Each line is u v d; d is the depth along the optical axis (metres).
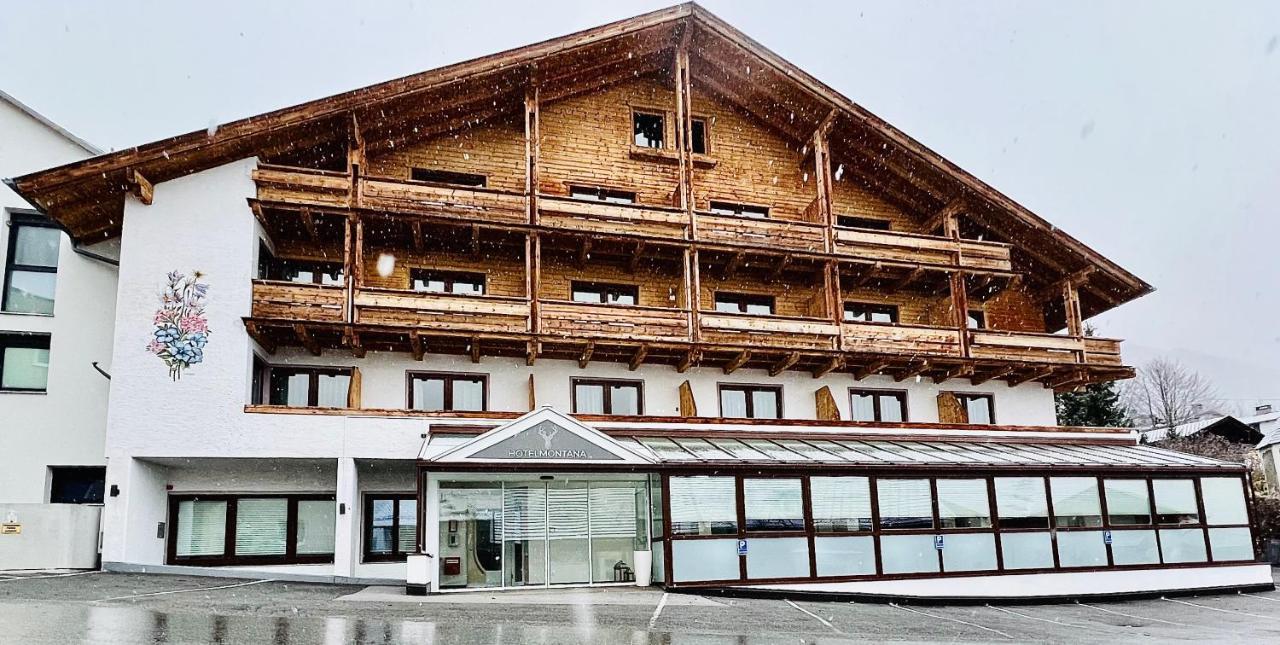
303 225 21.38
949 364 24.94
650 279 24.53
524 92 23.39
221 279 19.78
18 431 21.17
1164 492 22.59
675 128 25.94
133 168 19.20
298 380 21.50
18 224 22.58
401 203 21.42
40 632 10.23
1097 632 15.63
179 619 11.77
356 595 16.19
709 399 23.88
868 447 22.14
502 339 21.20
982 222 26.69
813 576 19.03
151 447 18.67
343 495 19.20
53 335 21.75
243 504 20.56
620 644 11.48
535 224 22.00
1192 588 22.05
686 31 24.08
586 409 23.03
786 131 26.55
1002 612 18.50
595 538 18.83
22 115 22.94
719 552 18.48
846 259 24.33
